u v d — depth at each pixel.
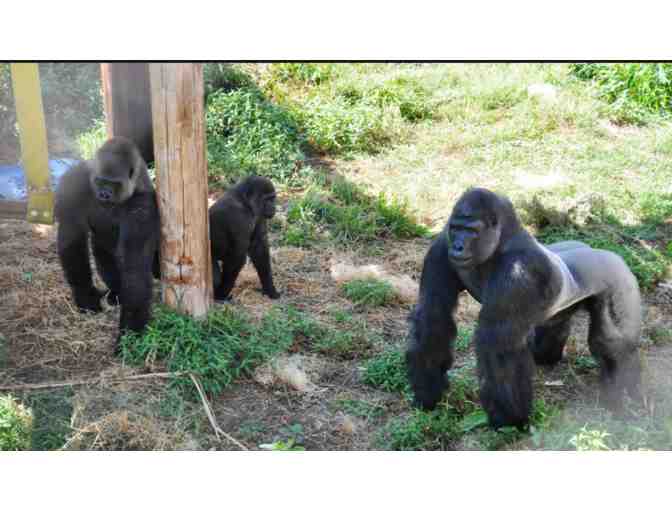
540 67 10.97
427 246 7.63
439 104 10.36
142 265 5.55
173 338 5.55
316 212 7.91
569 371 5.84
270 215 6.54
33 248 6.97
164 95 5.45
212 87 9.54
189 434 4.96
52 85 7.61
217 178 8.38
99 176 5.38
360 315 6.44
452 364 5.64
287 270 7.10
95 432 4.87
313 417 5.26
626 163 9.13
